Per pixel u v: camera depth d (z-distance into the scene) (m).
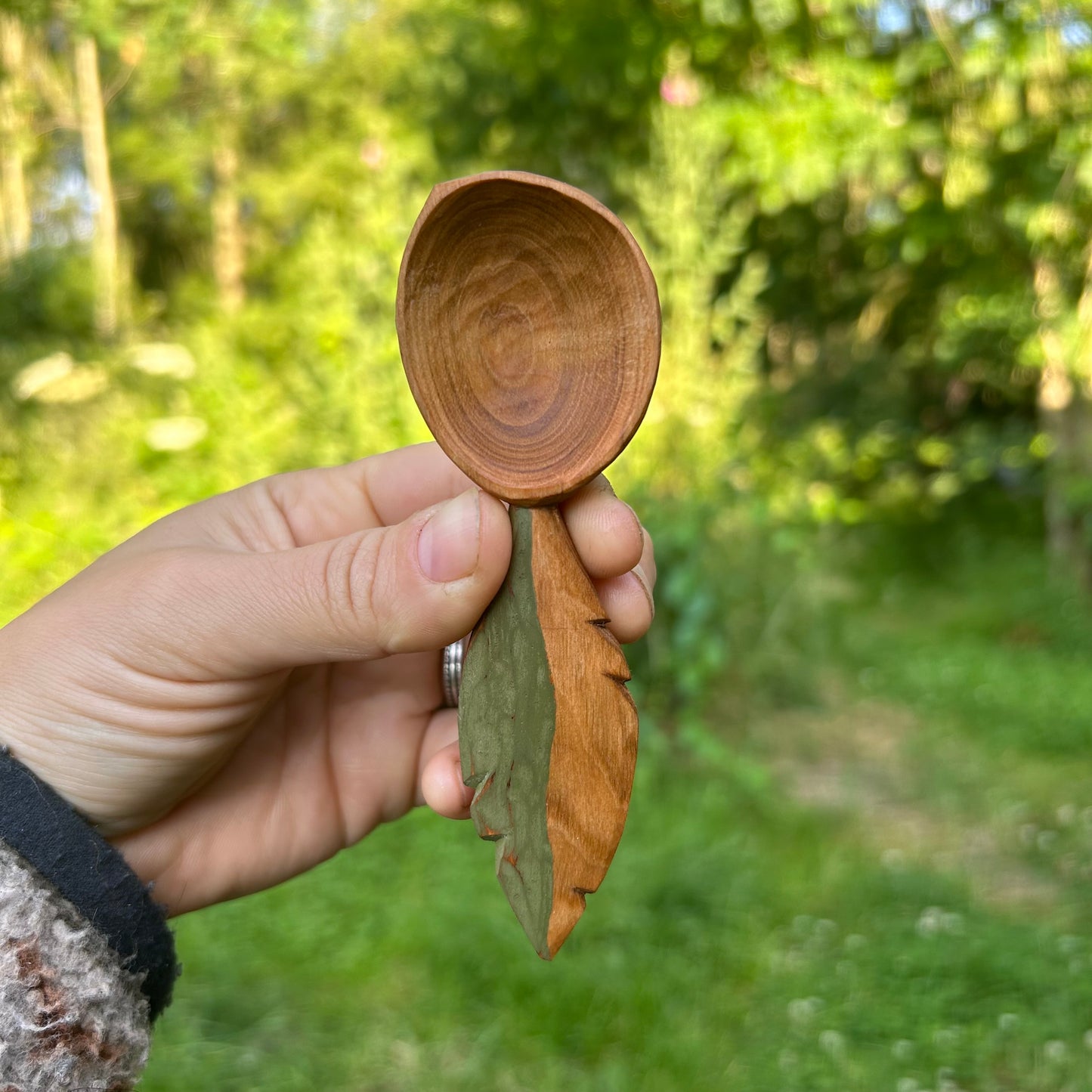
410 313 0.21
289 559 0.24
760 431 1.38
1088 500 1.49
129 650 0.25
